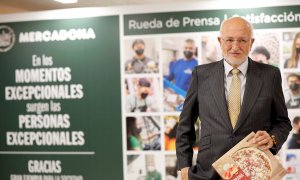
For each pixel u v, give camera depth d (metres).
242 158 1.75
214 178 1.86
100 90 3.63
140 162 3.59
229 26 1.84
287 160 3.38
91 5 4.71
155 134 3.54
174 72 3.49
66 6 4.74
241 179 1.73
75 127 3.70
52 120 3.74
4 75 3.82
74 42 3.66
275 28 3.34
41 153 3.78
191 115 2.06
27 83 3.78
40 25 3.71
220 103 1.88
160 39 3.49
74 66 3.67
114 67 3.59
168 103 3.51
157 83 3.52
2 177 3.87
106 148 3.64
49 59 3.72
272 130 1.87
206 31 3.43
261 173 1.72
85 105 3.67
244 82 1.90
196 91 2.01
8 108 3.83
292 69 3.33
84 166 3.70
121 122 3.60
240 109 1.84
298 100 3.33
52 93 3.73
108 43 3.59
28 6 4.74
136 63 3.54
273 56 3.35
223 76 1.92
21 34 3.76
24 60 3.77
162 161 3.55
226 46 1.86
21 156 3.82
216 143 1.87
